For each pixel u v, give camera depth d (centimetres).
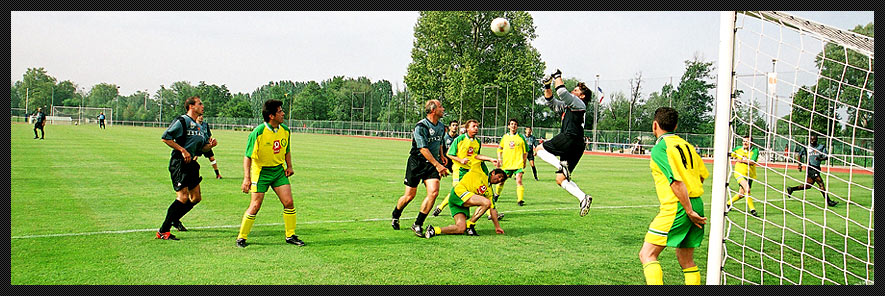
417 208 897
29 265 509
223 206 863
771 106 516
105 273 491
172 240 620
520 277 508
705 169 440
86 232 648
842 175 1889
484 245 631
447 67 5278
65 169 1336
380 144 3675
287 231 617
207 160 1819
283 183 609
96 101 11944
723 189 442
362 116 6762
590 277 513
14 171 1267
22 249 564
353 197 1013
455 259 565
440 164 653
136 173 1288
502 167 986
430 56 5288
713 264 447
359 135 6319
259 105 11400
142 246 588
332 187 1163
